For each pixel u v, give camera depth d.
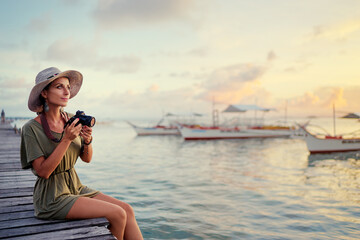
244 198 7.19
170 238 4.64
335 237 4.74
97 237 2.12
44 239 2.08
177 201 6.86
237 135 33.62
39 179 2.39
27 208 2.93
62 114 2.46
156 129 39.97
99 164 13.14
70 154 2.37
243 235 4.78
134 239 2.41
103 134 44.53
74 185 2.47
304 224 5.32
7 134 15.33
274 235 4.80
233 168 12.29
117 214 2.29
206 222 5.39
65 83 2.26
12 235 2.15
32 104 2.18
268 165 13.41
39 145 2.17
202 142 29.05
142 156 16.64
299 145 25.73
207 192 7.80
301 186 8.71
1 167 6.02
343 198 7.27
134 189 8.10
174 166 12.72
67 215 2.29
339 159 16.50
